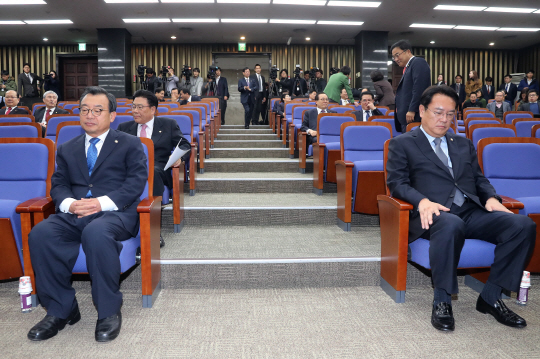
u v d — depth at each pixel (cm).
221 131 730
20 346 169
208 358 160
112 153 209
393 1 905
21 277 200
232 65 1316
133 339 175
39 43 1288
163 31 1152
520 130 427
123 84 1121
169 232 303
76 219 192
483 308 200
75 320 191
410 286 238
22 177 220
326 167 388
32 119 407
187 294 225
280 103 679
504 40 1243
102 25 1086
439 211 194
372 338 176
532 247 187
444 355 162
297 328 185
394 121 381
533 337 177
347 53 1336
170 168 301
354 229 314
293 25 1098
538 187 233
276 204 340
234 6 940
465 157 218
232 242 276
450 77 1351
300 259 236
